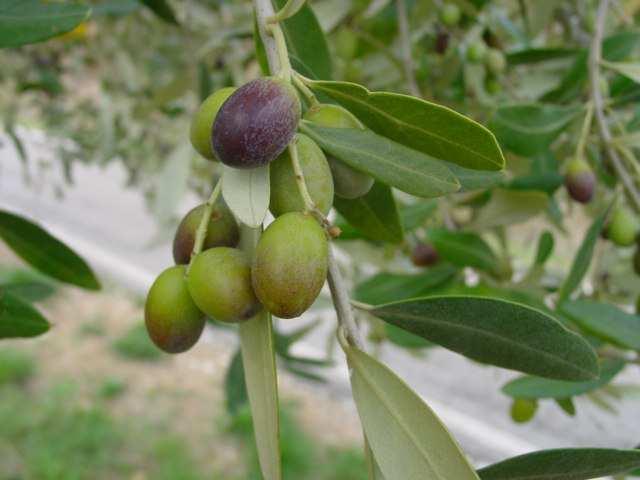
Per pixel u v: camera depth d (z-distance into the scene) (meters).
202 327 0.17
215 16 0.52
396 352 1.19
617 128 0.31
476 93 0.40
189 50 0.48
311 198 0.15
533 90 0.38
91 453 0.94
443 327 0.17
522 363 0.17
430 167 0.16
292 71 0.17
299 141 0.16
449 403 1.04
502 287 0.30
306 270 0.14
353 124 0.17
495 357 0.17
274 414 0.16
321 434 1.01
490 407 1.04
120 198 2.15
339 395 1.12
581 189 0.27
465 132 0.16
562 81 0.30
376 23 0.37
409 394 0.15
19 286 0.28
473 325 0.17
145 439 0.98
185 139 0.43
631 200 0.27
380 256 0.37
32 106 0.81
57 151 0.82
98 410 1.02
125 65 0.64
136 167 0.75
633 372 0.73
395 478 0.15
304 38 0.21
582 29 0.41
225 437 0.99
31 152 1.76
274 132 0.15
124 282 1.52
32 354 1.18
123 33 0.62
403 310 0.17
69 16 0.20
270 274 0.14
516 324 0.16
